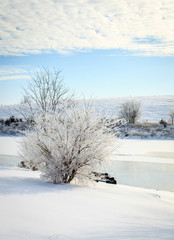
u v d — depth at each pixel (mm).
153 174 16062
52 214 4922
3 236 3586
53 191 7078
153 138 41750
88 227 4414
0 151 26141
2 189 6613
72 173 9211
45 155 9188
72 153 9031
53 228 4148
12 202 5434
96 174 9633
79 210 5465
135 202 7094
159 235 4230
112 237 3934
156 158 23078
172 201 8688
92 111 9383
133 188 11258
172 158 23016
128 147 30922
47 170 8820
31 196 6184
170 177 15164
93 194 7402
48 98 18484
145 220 5305
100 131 9164
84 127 8930
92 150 8938
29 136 9609
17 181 8203
